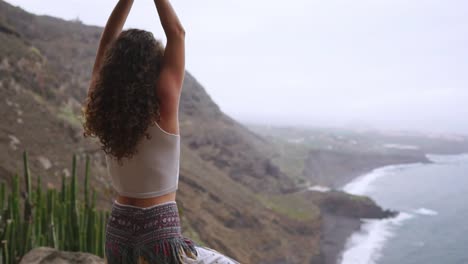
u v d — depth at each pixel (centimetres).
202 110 7394
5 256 544
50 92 3369
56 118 2978
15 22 4950
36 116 2848
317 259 4716
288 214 5572
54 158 2503
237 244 4222
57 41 5234
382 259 5062
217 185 5234
